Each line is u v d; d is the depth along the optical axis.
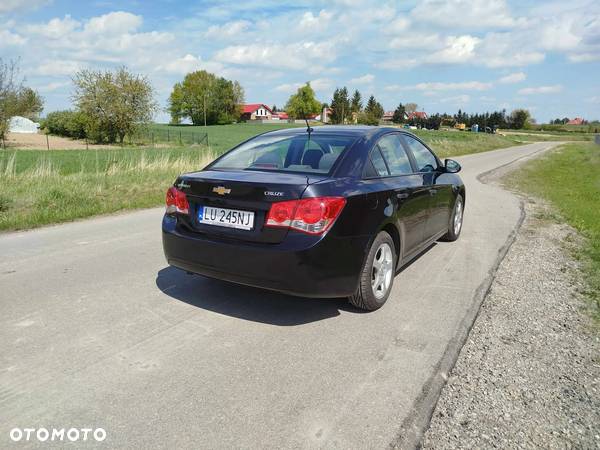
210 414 2.42
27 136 55.53
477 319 3.73
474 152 40.53
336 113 114.12
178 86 125.94
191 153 20.33
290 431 2.29
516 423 2.39
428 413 2.46
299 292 3.24
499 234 6.94
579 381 2.83
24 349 3.08
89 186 10.38
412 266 5.18
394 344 3.25
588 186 15.95
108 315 3.67
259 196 3.25
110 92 44.62
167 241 3.79
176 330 3.42
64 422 2.33
